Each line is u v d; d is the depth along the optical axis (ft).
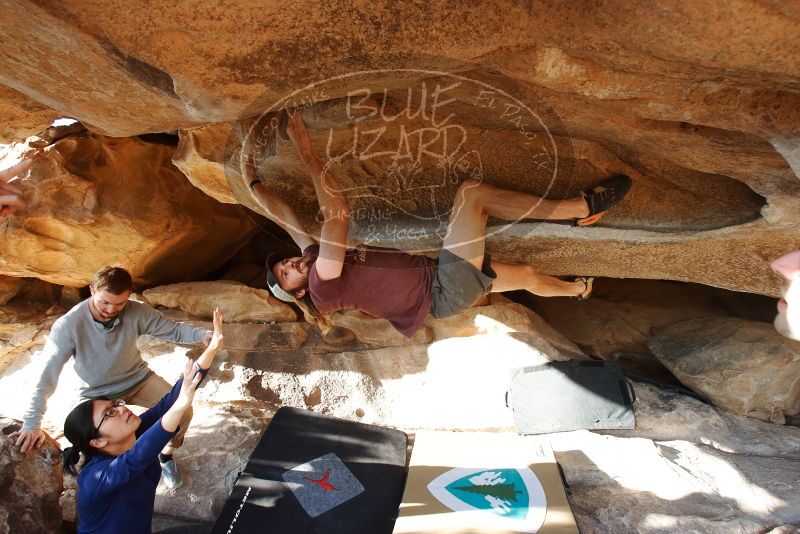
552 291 10.27
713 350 12.15
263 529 9.09
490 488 9.59
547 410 11.42
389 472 10.19
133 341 9.00
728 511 9.50
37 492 8.40
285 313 13.21
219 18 4.83
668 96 5.74
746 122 5.81
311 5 4.74
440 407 12.01
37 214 11.45
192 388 7.55
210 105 5.84
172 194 12.75
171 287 13.38
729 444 11.08
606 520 9.46
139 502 7.90
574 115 6.72
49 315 13.29
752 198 8.26
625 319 14.08
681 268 10.67
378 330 12.83
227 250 15.01
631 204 9.02
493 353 12.45
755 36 4.51
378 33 4.99
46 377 8.48
